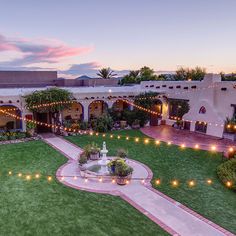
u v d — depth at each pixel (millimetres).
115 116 24469
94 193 10523
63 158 14953
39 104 19609
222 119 20766
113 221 8461
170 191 10898
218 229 8234
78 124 22344
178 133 22500
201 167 14008
